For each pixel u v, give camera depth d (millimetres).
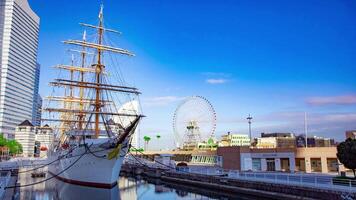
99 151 51531
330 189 35969
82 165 54656
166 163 92500
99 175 52656
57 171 71625
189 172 70000
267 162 73562
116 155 50969
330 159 66250
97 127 68250
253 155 75188
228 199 47969
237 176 55688
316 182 40531
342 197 33656
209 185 59500
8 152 167125
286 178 47719
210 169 68812
